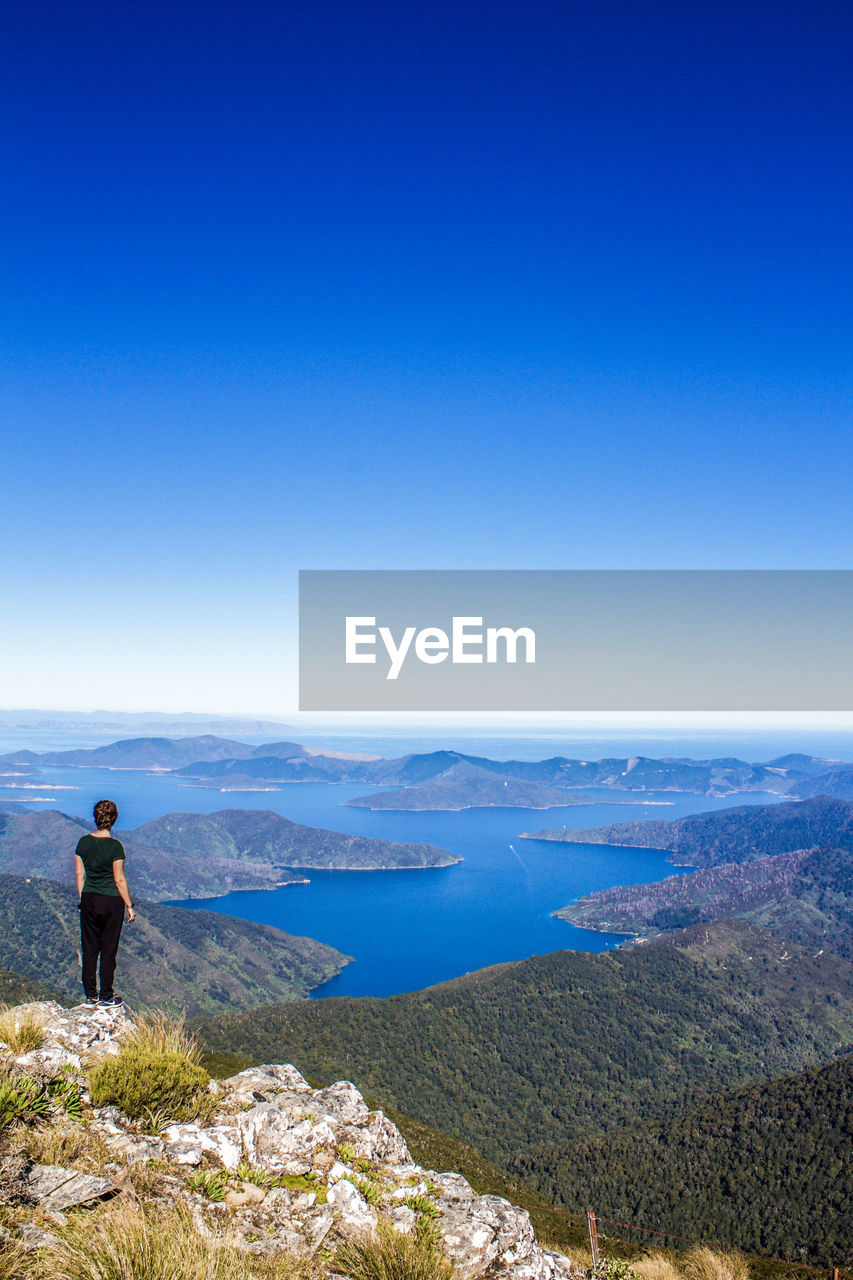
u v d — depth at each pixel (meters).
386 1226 8.95
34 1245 6.44
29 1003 12.26
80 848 13.20
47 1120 8.98
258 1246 7.98
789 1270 35.38
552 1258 10.77
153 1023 12.56
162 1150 9.15
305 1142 10.48
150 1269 6.42
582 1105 193.50
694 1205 100.88
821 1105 114.88
